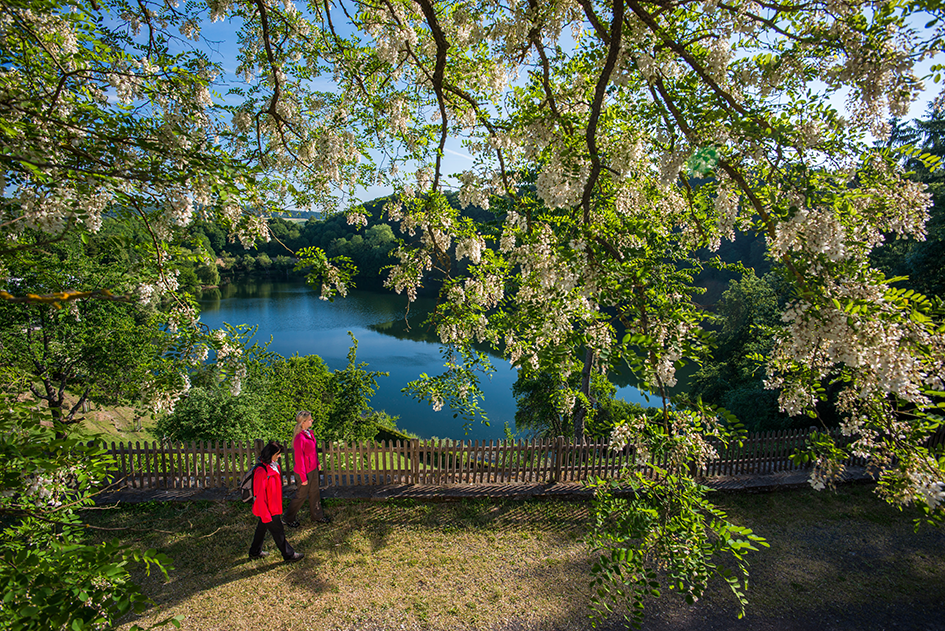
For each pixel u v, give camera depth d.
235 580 5.54
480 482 7.96
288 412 12.15
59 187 2.89
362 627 4.95
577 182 3.83
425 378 5.81
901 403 3.13
